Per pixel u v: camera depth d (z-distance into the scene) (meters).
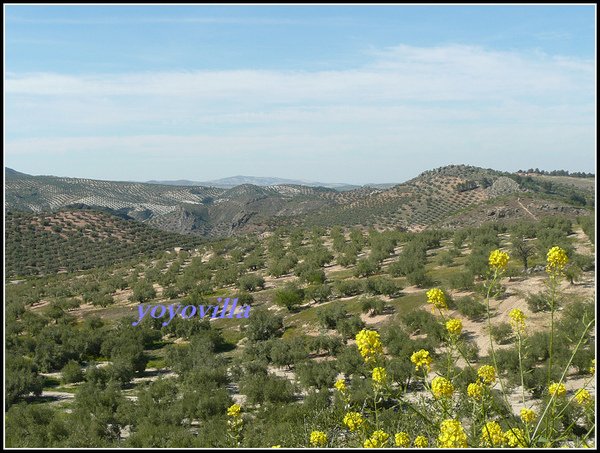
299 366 38.03
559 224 73.88
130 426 31.38
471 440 5.84
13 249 123.62
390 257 81.75
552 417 5.86
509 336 36.16
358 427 6.84
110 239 137.00
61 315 73.69
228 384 42.72
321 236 117.44
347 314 55.09
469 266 56.59
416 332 46.69
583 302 35.69
